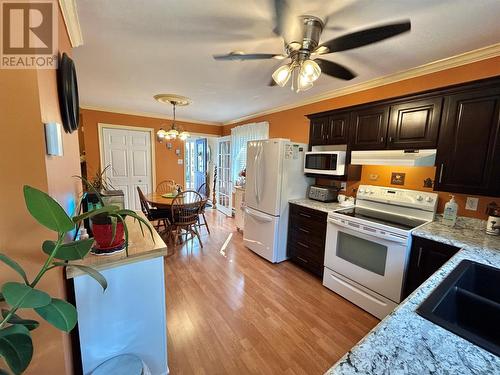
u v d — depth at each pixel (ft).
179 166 17.72
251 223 10.71
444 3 4.28
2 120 2.50
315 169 9.25
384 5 4.38
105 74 8.29
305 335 5.77
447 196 6.70
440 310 2.74
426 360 1.87
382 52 6.20
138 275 4.08
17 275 2.74
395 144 6.95
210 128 18.84
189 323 6.09
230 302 7.02
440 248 5.33
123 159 15.57
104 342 3.97
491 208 5.88
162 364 4.54
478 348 2.01
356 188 9.04
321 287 7.97
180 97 11.10
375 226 6.36
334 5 4.41
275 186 9.30
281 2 4.36
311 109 11.06
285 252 9.95
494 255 4.33
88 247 2.44
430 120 6.20
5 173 2.56
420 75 7.26
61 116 3.95
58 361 3.11
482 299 2.91
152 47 6.27
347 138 8.27
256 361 5.01
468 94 5.51
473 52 6.06
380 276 6.35
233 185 16.89
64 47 4.62
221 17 4.91
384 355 1.91
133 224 5.62
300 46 4.87
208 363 4.93
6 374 2.10
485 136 5.33
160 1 4.46
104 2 4.49
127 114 15.25
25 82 2.54
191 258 10.05
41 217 2.13
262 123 14.07
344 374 1.71
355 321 6.31
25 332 2.08
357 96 9.11
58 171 3.50
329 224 7.72
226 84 9.19
